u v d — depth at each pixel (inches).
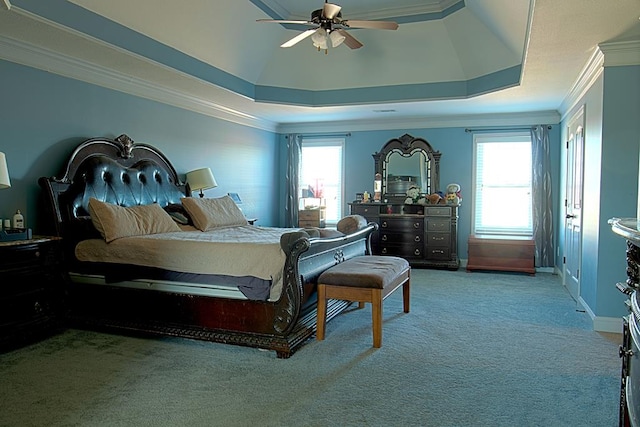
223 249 130.5
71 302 149.7
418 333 145.7
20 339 129.0
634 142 146.6
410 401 98.3
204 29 184.2
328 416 91.4
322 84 251.9
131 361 120.6
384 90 244.8
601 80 151.5
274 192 317.1
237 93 223.1
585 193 177.9
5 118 141.6
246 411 93.3
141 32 163.0
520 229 278.4
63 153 160.7
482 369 116.6
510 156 278.4
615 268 148.7
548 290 212.7
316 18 149.1
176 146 218.4
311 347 132.1
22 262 131.0
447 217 268.8
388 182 295.9
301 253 122.9
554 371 115.5
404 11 209.3
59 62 157.2
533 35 134.9
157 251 137.6
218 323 132.0
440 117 286.2
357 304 181.3
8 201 143.2
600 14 119.7
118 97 184.5
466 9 197.0
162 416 90.9
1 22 127.3
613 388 105.3
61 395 100.3
